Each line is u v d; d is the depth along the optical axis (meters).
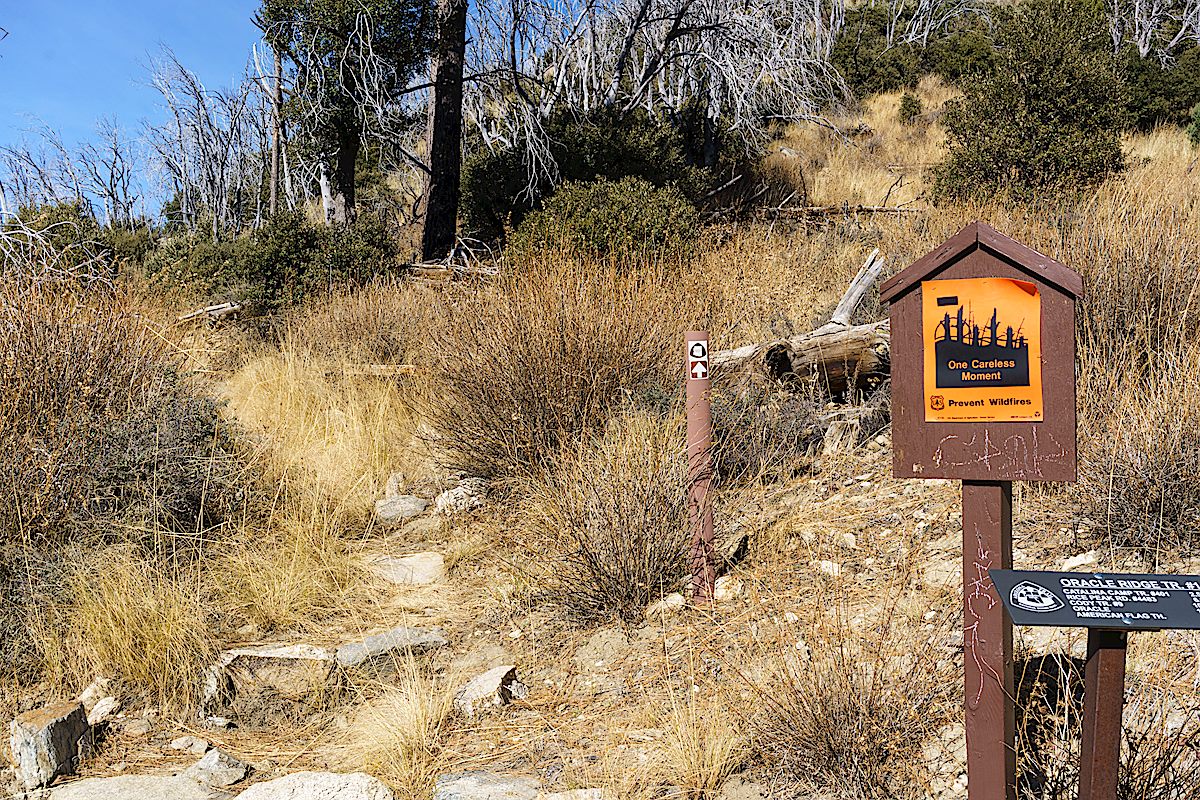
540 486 6.06
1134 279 5.85
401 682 4.31
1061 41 12.54
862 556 4.70
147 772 3.81
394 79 16.47
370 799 3.45
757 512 5.42
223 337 11.09
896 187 18.75
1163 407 4.49
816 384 6.70
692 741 3.38
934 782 3.06
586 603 4.73
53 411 5.74
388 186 25.50
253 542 5.63
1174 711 3.01
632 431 5.42
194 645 4.48
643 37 19.17
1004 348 2.63
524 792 3.39
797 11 18.61
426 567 5.68
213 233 23.38
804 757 3.23
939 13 31.94
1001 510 2.67
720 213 15.47
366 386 8.39
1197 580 2.30
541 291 6.92
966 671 2.71
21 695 4.36
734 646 4.11
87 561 4.92
